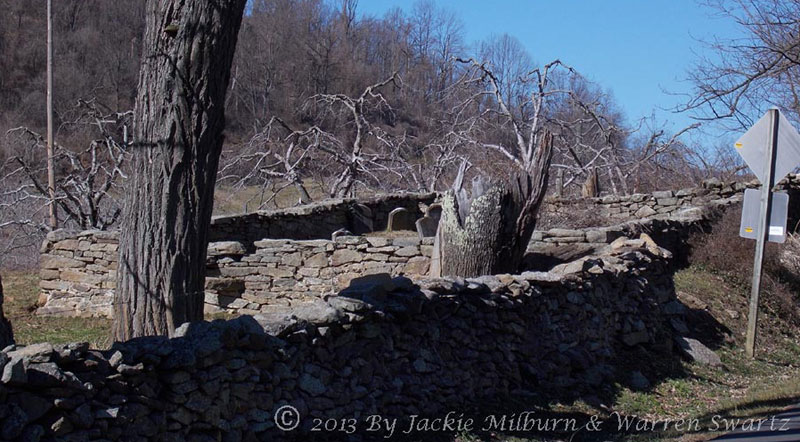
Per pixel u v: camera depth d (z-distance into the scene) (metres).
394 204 16.52
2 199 18.08
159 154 6.16
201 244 6.34
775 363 9.91
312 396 5.37
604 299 8.77
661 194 16.30
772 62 12.05
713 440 5.98
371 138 25.61
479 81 19.66
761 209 9.46
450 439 5.75
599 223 16.27
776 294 12.26
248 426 4.92
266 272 11.30
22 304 11.66
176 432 4.45
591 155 25.16
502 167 18.41
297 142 20.97
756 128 9.37
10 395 3.58
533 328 7.61
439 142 22.17
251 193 23.20
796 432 6.10
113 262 11.13
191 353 4.47
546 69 18.86
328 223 14.99
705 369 9.15
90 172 16.61
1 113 21.28
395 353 6.12
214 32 6.20
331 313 5.51
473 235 8.91
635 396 7.73
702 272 12.88
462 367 6.74
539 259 10.71
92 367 4.00
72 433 3.84
